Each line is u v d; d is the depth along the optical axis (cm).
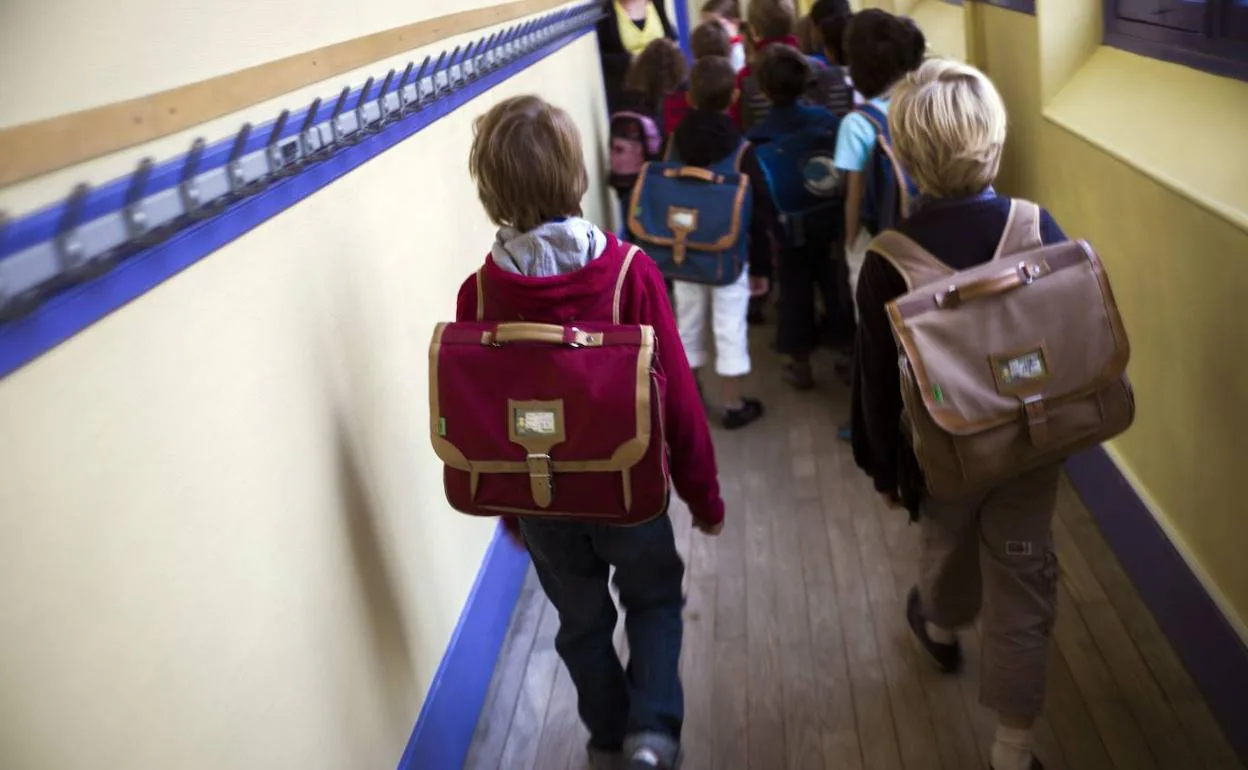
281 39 138
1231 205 165
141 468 105
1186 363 192
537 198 148
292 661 136
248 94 125
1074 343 151
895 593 241
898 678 214
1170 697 196
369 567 165
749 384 371
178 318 113
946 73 157
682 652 231
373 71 171
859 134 279
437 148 212
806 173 312
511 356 145
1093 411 153
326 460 151
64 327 92
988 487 160
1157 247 200
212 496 118
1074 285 151
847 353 354
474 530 230
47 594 90
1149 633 213
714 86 300
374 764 162
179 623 110
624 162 367
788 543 269
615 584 177
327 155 145
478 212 240
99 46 99
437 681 193
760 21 372
